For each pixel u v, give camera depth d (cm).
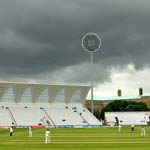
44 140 6675
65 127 13675
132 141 6275
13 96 15800
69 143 5881
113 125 15388
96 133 9194
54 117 15188
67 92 16612
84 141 6316
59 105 16475
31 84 15762
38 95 16175
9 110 15162
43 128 12825
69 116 15425
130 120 17612
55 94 16438
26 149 4775
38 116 15062
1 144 5706
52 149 4791
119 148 4903
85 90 16800
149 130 11075
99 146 5256
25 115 14962
